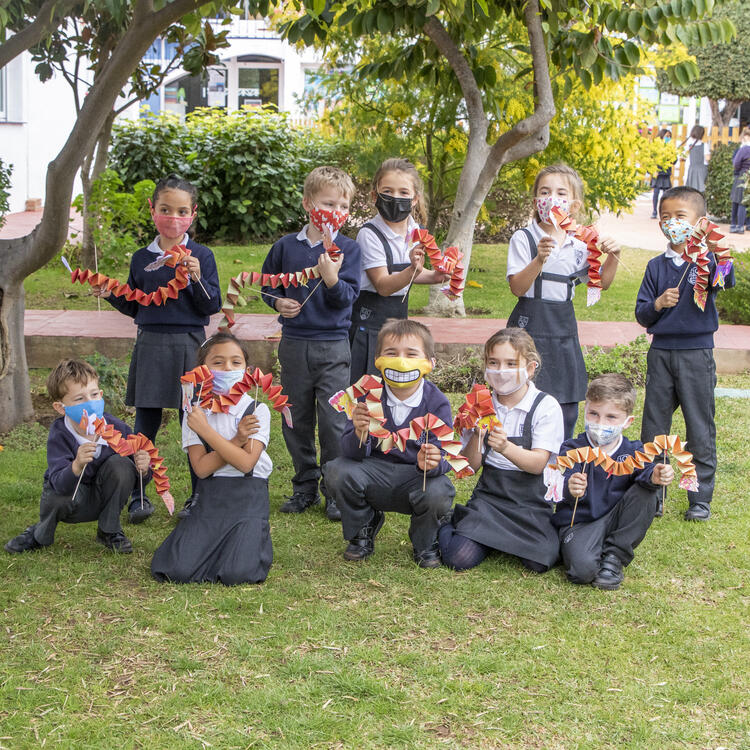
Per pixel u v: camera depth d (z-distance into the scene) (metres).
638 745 2.88
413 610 3.77
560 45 8.20
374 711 3.04
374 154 12.58
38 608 3.72
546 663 3.36
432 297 9.54
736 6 21.06
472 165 9.23
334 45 12.21
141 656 3.36
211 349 4.19
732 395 7.11
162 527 4.70
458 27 8.47
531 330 4.79
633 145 11.68
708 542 4.54
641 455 3.97
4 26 5.04
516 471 4.29
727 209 18.56
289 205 14.26
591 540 4.08
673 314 4.85
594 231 4.41
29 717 2.98
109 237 11.12
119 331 8.20
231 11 6.44
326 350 4.88
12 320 6.26
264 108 14.84
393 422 4.18
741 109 27.48
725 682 3.25
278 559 4.29
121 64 5.29
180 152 13.85
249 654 3.38
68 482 4.12
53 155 19.14
